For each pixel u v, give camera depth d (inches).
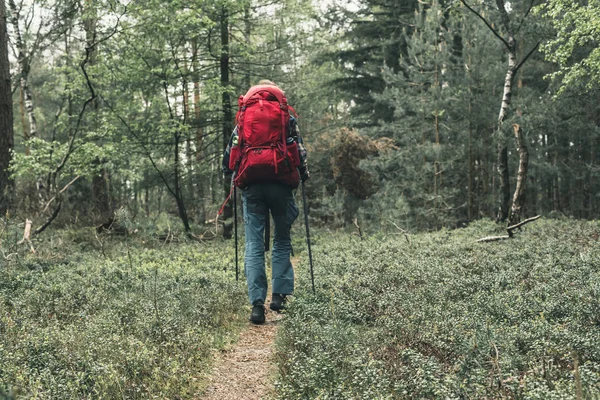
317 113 1126.4
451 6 877.8
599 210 1327.5
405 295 221.0
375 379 128.3
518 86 1130.7
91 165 637.3
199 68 705.0
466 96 892.0
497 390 122.3
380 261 338.6
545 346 147.1
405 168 923.4
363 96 1273.4
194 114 705.0
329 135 1029.8
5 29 581.6
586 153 1264.8
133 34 612.1
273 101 217.5
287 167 215.6
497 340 149.9
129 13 591.2
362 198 984.3
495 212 1150.3
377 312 205.6
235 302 245.9
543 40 693.9
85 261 410.3
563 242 391.2
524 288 234.4
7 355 151.4
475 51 886.4
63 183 817.5
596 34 613.6
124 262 394.0
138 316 203.0
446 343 159.6
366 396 119.9
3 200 560.1
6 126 579.8
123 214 432.1
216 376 162.1
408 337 166.2
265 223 224.7
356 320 202.5
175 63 646.5
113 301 231.5
